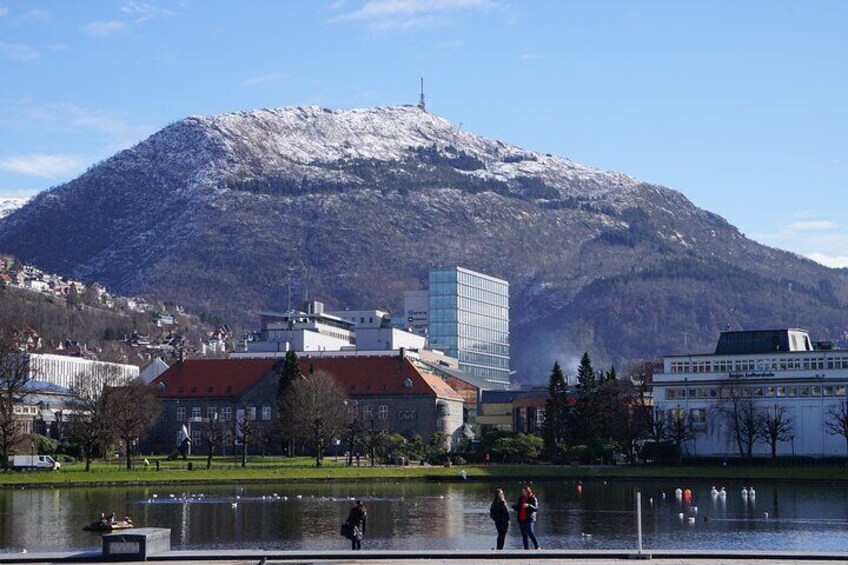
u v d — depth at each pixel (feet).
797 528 570.05
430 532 547.90
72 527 564.30
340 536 529.04
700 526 578.66
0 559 357.82
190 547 486.79
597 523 590.96
